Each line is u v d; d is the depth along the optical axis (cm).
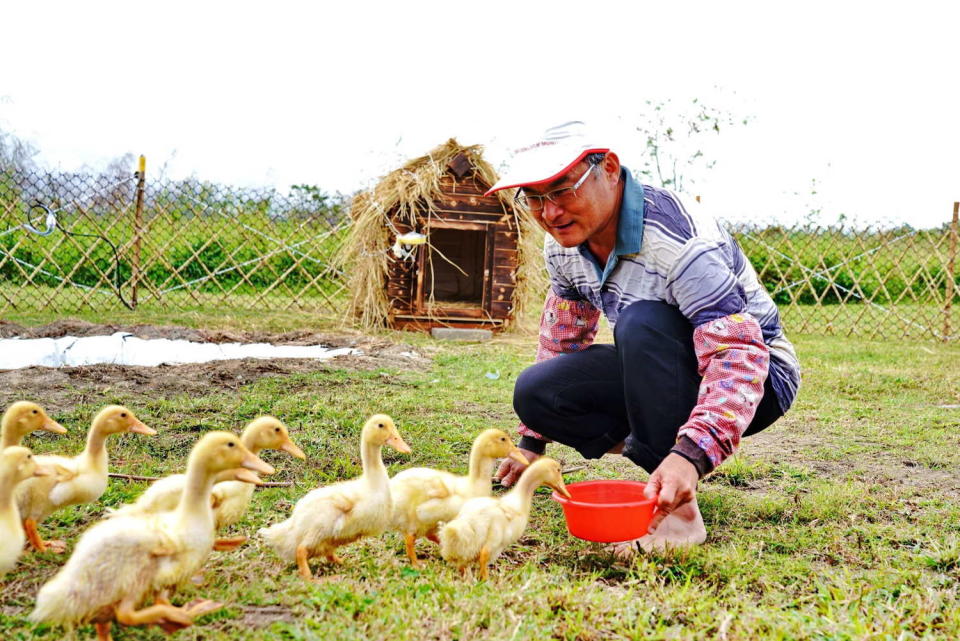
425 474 178
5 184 702
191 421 284
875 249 730
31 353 449
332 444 264
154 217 721
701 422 163
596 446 213
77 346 475
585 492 191
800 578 172
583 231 175
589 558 179
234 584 152
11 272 709
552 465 174
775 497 228
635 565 171
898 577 171
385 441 166
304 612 141
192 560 134
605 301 196
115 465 230
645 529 171
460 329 582
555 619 141
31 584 153
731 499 225
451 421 305
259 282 755
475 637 133
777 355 189
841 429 319
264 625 137
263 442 177
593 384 205
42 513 171
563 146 168
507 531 165
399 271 591
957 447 290
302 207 770
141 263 729
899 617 147
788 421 333
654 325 181
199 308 704
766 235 806
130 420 182
